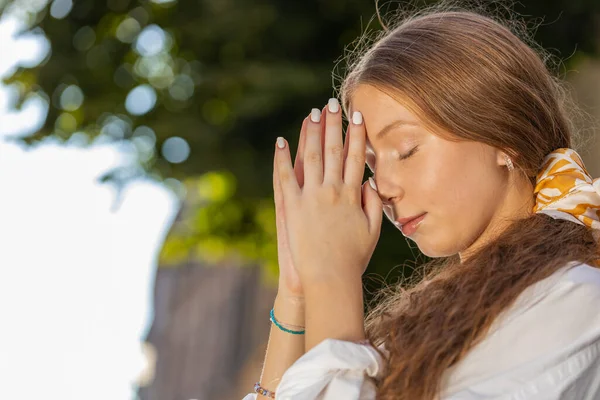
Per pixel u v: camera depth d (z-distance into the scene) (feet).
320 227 6.83
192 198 27.76
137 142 24.56
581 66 25.13
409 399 6.07
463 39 6.91
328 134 7.13
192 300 43.24
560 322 6.09
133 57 25.34
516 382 5.98
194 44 24.54
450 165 6.72
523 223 6.72
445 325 6.20
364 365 6.19
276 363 7.39
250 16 23.30
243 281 42.68
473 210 6.75
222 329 42.68
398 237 21.24
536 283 6.21
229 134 23.66
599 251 6.57
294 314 7.41
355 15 23.02
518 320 6.12
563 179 6.83
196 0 24.68
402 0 20.99
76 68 25.17
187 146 24.09
